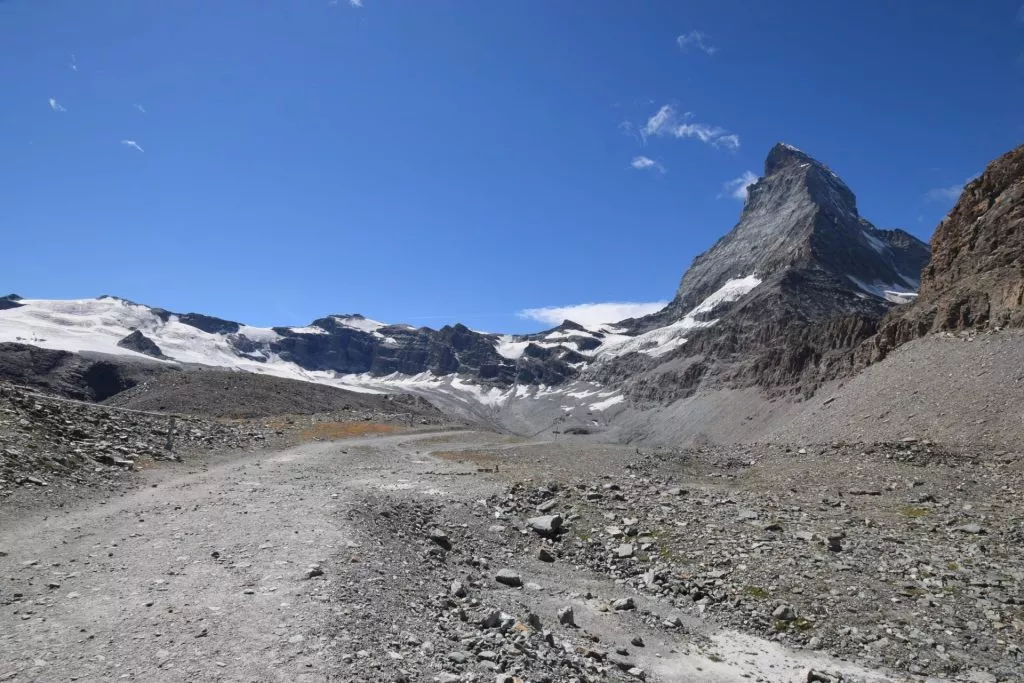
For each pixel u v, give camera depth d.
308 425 61.28
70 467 26.77
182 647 11.44
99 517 21.08
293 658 11.12
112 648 11.38
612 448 49.31
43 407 33.62
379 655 11.79
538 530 26.45
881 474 34.41
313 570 15.65
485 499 28.92
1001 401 51.97
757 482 35.38
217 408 97.88
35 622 12.52
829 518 28.06
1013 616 19.70
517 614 16.78
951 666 17.19
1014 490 30.69
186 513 21.78
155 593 14.19
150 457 32.91
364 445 48.69
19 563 16.08
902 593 21.17
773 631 19.25
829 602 20.67
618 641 17.06
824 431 69.00
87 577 15.22
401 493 28.09
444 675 11.55
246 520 20.70
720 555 24.27
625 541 25.97
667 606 20.78
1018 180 94.75
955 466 35.53
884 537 25.61
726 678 15.62
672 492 32.03
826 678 15.98
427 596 15.99
